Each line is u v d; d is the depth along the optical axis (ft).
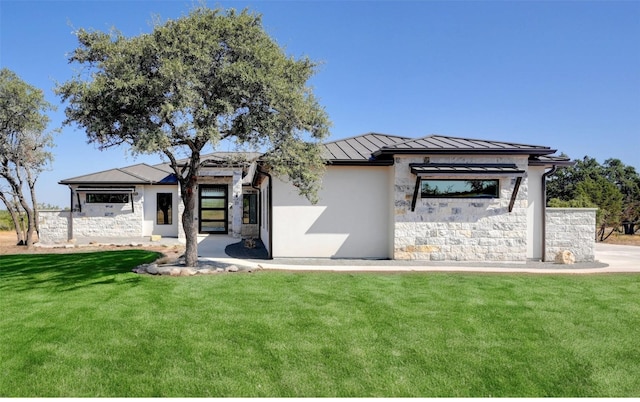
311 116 33.99
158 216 74.64
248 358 16.67
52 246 58.29
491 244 42.65
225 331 19.62
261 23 33.27
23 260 43.11
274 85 30.07
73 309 23.13
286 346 17.89
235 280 30.96
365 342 18.47
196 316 21.86
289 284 29.58
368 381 14.97
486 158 42.45
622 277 33.50
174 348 17.58
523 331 20.11
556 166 45.37
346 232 44.73
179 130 29.09
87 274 33.91
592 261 44.32
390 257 44.21
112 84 28.09
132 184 72.18
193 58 29.45
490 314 22.57
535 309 23.59
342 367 16.02
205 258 43.86
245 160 46.91
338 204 44.80
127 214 73.00
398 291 27.55
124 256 45.29
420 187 42.60
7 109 56.44
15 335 19.03
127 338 18.71
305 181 35.70
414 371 15.80
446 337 19.20
